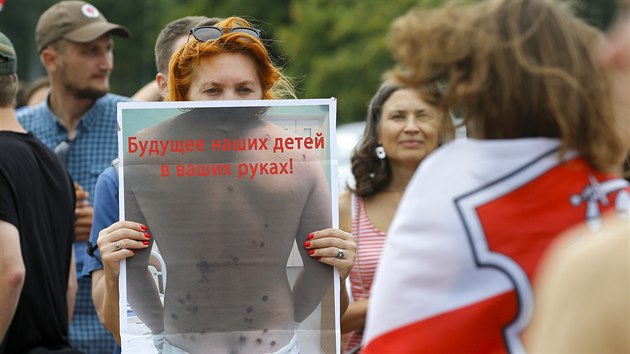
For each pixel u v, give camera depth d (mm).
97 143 6113
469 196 2404
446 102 2455
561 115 2367
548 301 1897
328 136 3475
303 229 3459
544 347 1864
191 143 3451
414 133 4965
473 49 2436
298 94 4375
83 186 6078
